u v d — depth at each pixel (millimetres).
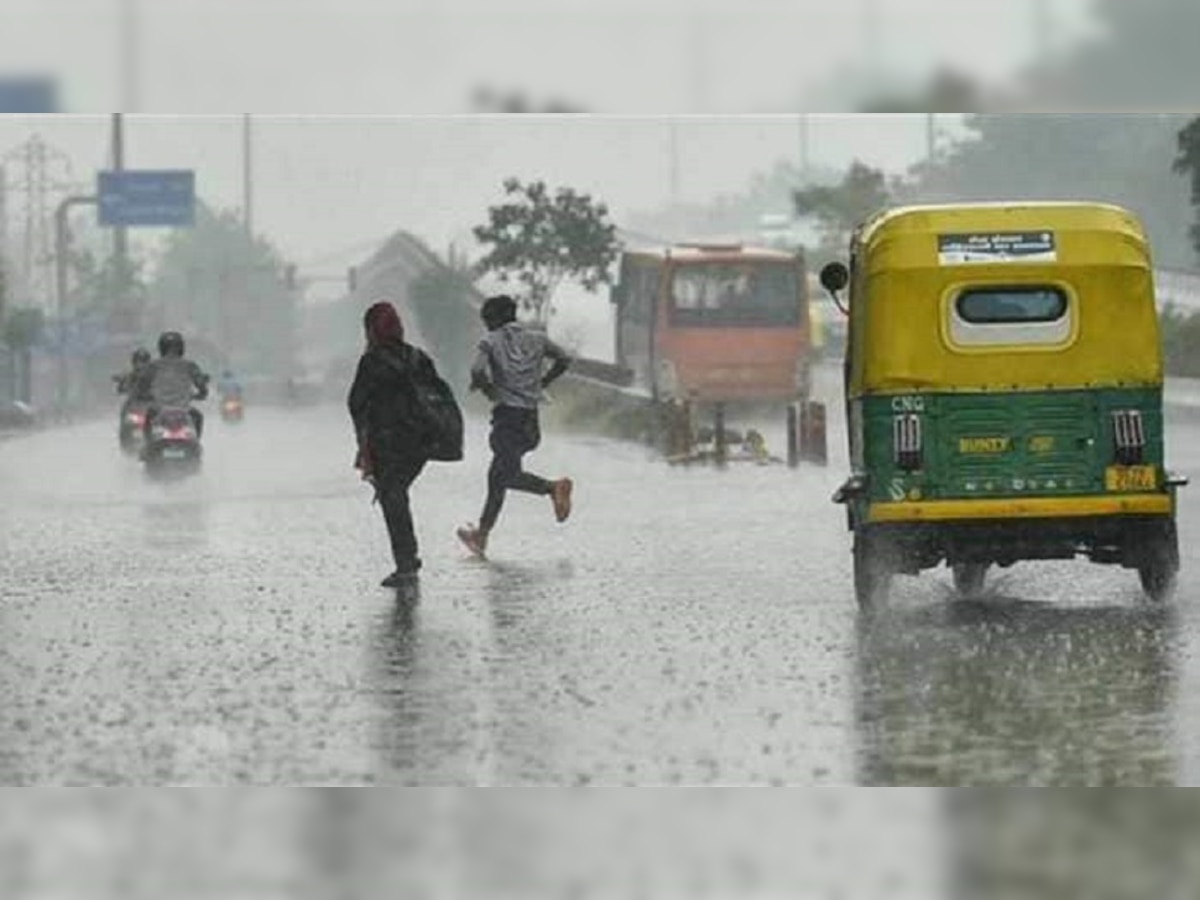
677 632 36719
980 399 38969
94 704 29828
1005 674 31719
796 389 130875
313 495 73312
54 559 51250
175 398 80938
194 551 53031
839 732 27234
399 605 41062
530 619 38688
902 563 39125
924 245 39219
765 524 59500
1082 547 39469
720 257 130750
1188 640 34938
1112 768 24781
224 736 27344
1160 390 39219
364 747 26516
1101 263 39156
